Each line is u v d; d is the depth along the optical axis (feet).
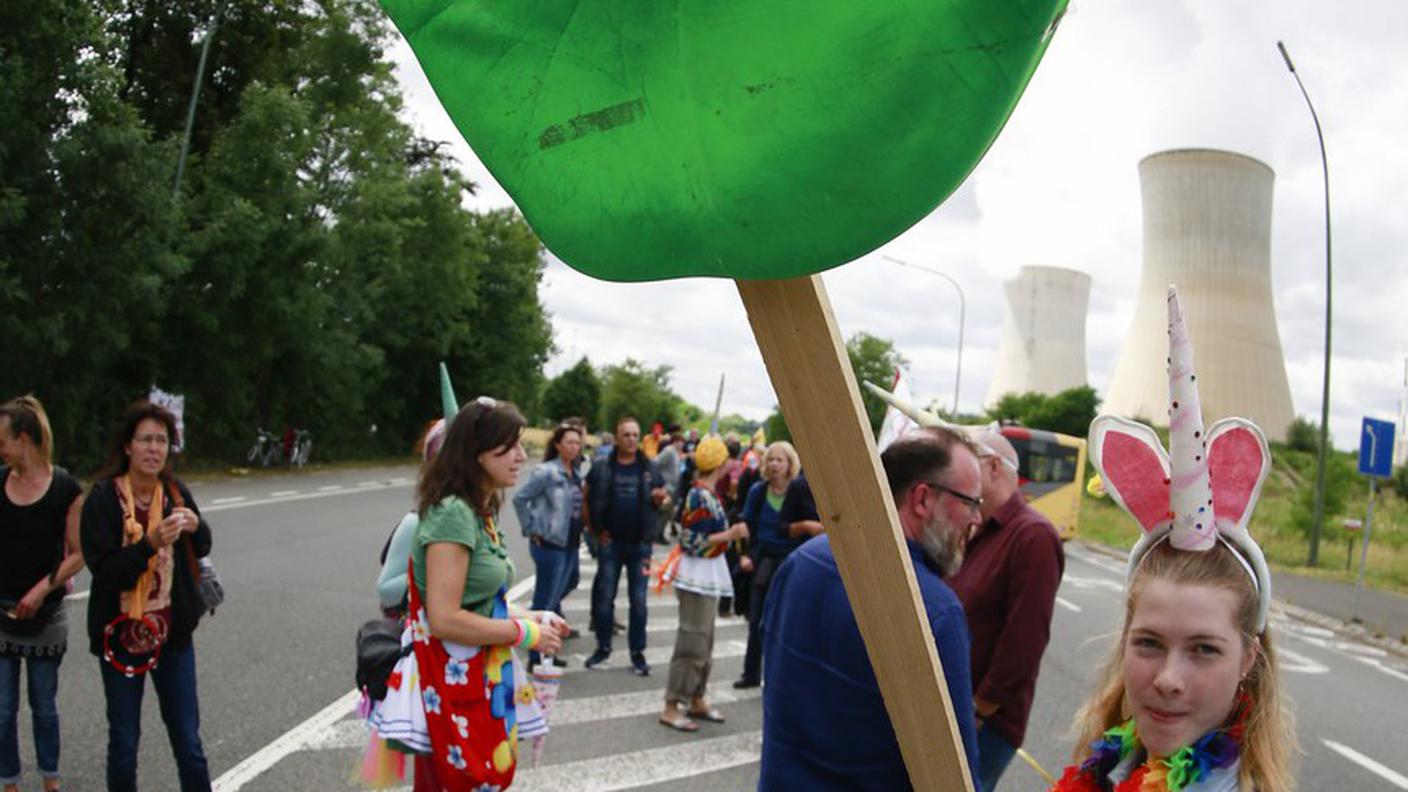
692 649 18.47
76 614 22.86
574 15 3.43
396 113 86.74
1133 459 4.94
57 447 56.18
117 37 54.44
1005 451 10.32
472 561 9.14
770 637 7.36
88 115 52.75
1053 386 172.65
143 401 11.29
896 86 3.09
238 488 63.57
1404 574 61.52
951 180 3.14
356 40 81.25
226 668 19.74
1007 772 17.48
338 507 55.26
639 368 260.01
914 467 7.22
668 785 15.37
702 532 18.60
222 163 69.10
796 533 21.43
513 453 9.26
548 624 9.61
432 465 9.27
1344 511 76.95
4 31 49.34
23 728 15.44
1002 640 9.69
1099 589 47.52
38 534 12.35
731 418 193.98
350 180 83.46
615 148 3.49
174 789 13.39
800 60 3.18
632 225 3.53
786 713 6.85
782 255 3.40
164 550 11.07
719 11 3.26
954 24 2.98
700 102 3.34
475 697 8.96
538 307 141.69
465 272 104.88
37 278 51.11
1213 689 4.51
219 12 61.93
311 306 75.41
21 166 50.16
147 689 17.81
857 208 3.26
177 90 80.18
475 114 3.60
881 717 6.50
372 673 9.25
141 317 58.34
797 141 3.24
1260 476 4.65
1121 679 5.42
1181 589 4.57
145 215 54.13
